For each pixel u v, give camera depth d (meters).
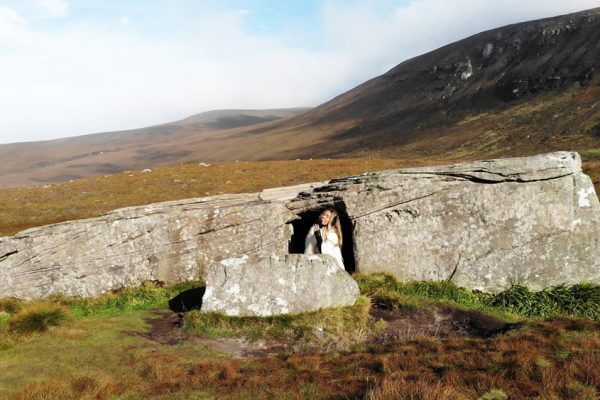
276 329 14.23
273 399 9.08
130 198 65.44
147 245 20.28
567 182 18.34
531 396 8.12
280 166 89.75
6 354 12.11
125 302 18.33
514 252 18.06
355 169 82.62
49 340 13.27
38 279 19.97
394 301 16.27
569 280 17.86
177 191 68.50
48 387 9.51
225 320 14.77
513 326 13.87
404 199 18.83
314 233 19.02
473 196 18.52
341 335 13.68
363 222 18.95
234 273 15.67
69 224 20.55
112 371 10.99
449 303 16.61
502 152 137.00
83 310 17.80
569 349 10.94
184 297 18.36
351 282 15.66
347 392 8.98
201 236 20.55
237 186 70.62
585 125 136.00
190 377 10.64
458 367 10.07
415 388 8.12
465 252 18.31
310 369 10.93
